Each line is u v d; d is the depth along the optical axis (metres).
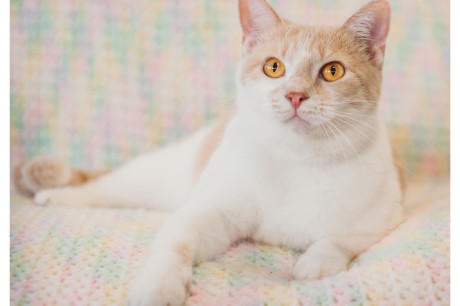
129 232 0.48
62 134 0.71
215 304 0.40
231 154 0.49
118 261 0.43
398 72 0.74
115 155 0.72
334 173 0.48
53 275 0.42
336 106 0.46
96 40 0.71
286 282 0.42
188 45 0.73
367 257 0.45
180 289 0.39
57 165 0.63
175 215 0.46
